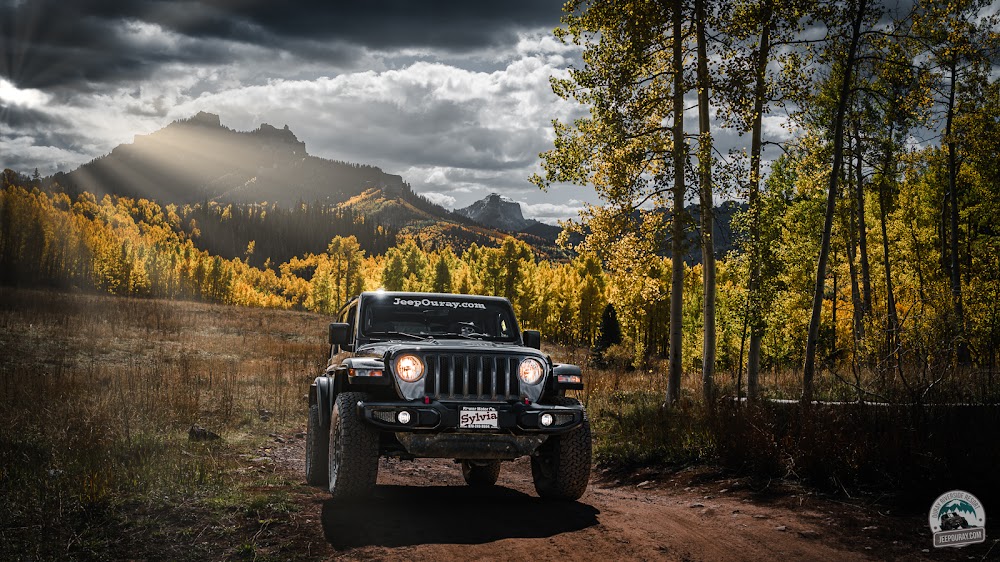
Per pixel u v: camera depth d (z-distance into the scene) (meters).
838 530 5.57
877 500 6.39
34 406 10.90
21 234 128.38
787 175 21.06
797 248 27.98
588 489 8.41
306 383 19.86
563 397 6.42
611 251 15.71
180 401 13.12
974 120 23.02
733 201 15.23
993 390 10.11
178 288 152.25
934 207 30.31
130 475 6.65
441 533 5.29
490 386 6.01
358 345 6.98
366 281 108.31
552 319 79.06
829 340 30.00
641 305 16.59
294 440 11.70
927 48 15.88
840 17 14.91
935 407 7.78
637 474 9.45
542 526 5.56
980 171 27.73
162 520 5.50
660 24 14.87
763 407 9.45
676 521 5.92
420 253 105.06
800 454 7.52
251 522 5.52
